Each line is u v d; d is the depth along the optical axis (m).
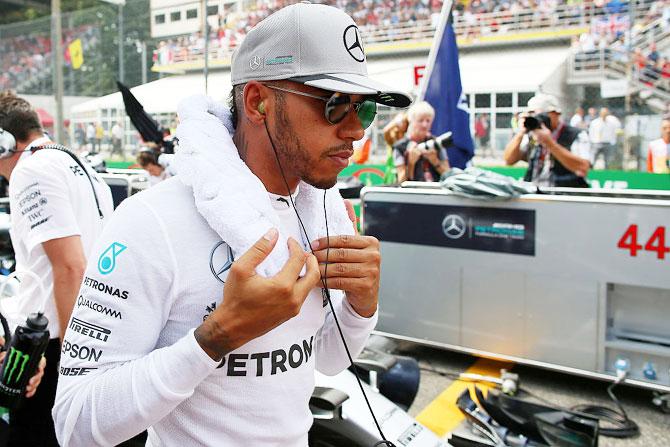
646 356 3.23
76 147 10.13
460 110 4.94
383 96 1.04
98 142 9.77
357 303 1.17
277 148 1.00
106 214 2.22
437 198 3.72
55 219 1.90
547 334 3.46
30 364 1.50
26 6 11.34
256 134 1.04
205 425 0.98
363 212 4.01
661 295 3.19
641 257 3.15
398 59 7.69
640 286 3.17
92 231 2.08
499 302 3.58
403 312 3.92
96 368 0.92
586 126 6.66
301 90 0.95
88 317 0.93
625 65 6.49
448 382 3.63
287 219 1.10
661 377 3.21
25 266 1.99
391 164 5.70
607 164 6.63
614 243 3.21
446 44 4.88
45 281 1.97
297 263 0.89
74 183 2.00
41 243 1.91
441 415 3.18
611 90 6.57
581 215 3.28
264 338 0.99
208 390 0.97
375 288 1.17
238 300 0.85
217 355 0.88
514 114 6.99
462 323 3.72
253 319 0.86
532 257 3.45
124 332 0.92
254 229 0.92
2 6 11.69
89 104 9.86
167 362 0.87
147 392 0.87
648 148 6.41
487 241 3.58
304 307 1.06
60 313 1.93
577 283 3.33
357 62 0.98
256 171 1.06
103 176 5.61
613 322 3.34
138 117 5.36
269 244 0.87
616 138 6.55
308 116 0.96
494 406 2.49
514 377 3.44
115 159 9.51
